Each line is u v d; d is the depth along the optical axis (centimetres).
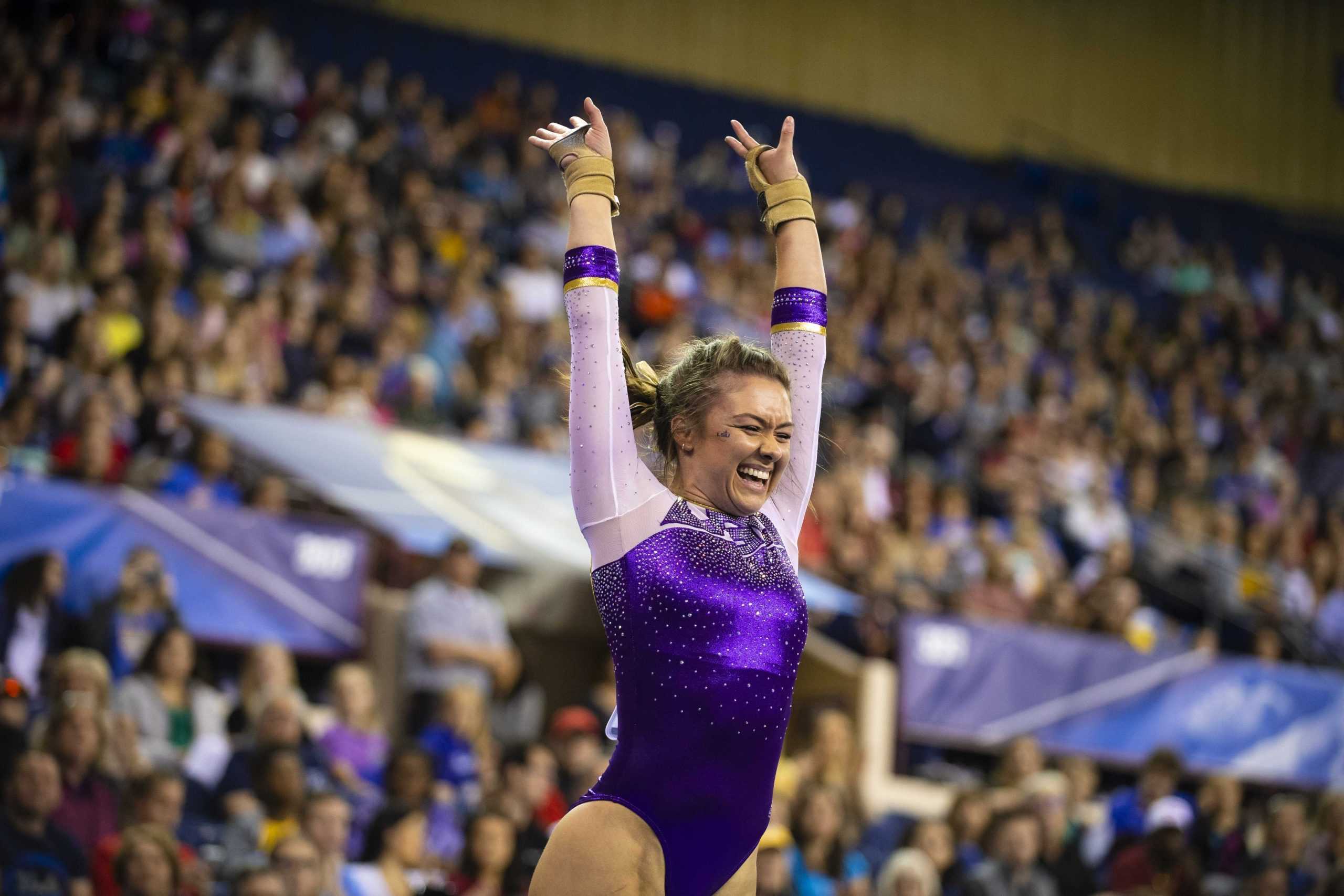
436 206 2581
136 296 1902
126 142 2289
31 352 1752
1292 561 2478
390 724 1502
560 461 1917
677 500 518
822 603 1761
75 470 1460
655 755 493
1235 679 1830
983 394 2686
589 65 3519
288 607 1462
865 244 3334
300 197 2425
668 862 491
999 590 1895
